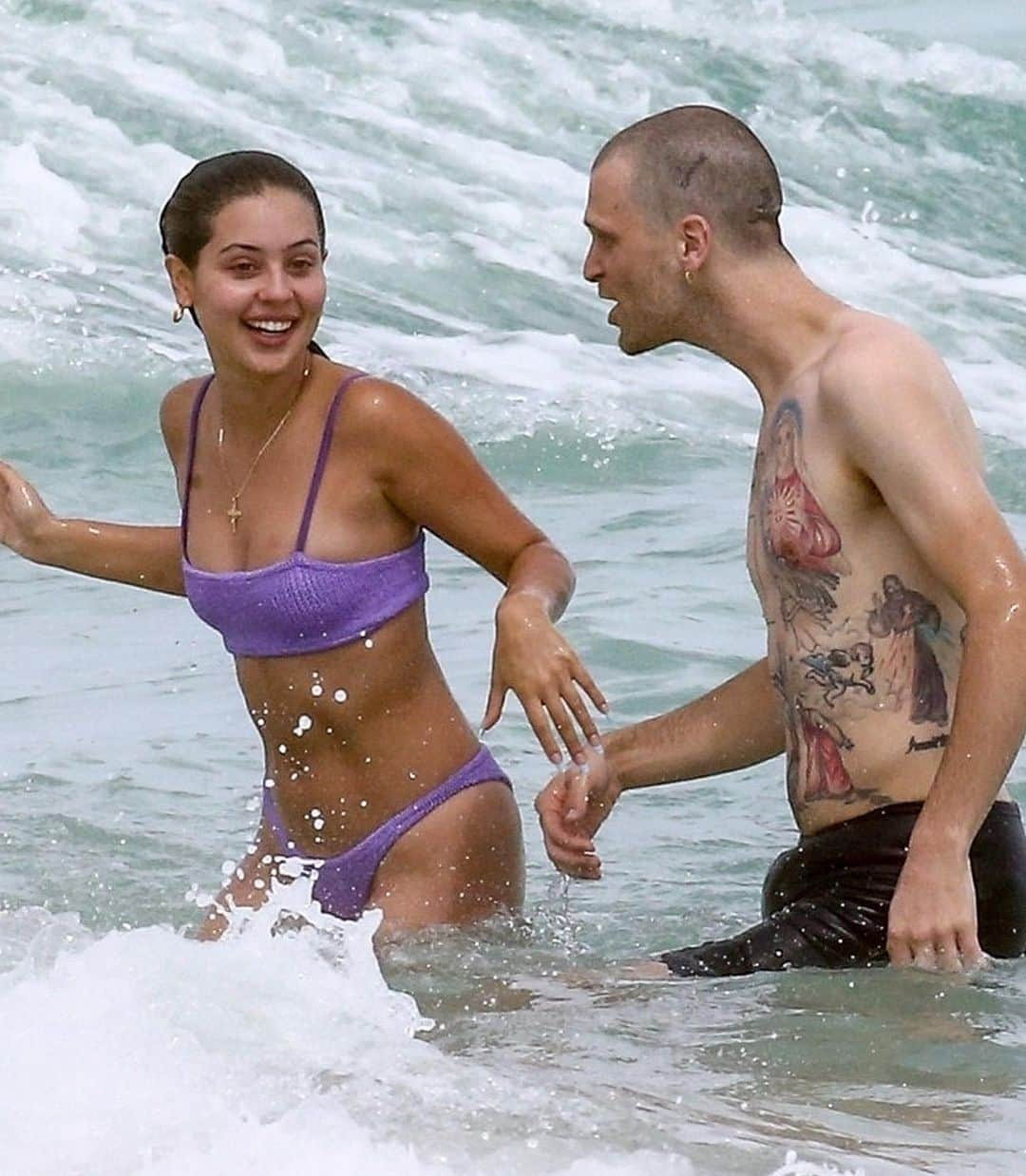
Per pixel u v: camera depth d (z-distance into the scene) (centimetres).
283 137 4741
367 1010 1329
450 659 2483
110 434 3438
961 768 1457
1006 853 1544
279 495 1639
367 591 1639
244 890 1711
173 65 4884
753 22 5881
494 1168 1076
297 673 1650
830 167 5369
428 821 1677
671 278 1586
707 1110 1205
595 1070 1295
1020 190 5397
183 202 1605
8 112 4503
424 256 4372
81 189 4275
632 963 1566
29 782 2098
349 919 1688
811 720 1570
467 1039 1363
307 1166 1059
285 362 1605
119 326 3778
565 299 4269
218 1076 1172
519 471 3444
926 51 5881
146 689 2441
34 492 1861
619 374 3912
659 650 2503
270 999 1308
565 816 1675
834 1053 1340
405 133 4912
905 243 5038
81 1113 1108
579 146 5062
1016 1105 1246
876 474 1486
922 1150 1154
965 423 1510
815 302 1563
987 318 4675
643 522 3164
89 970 1320
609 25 5672
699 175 1573
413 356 3872
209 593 1655
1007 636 1432
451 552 2984
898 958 1484
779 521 1555
